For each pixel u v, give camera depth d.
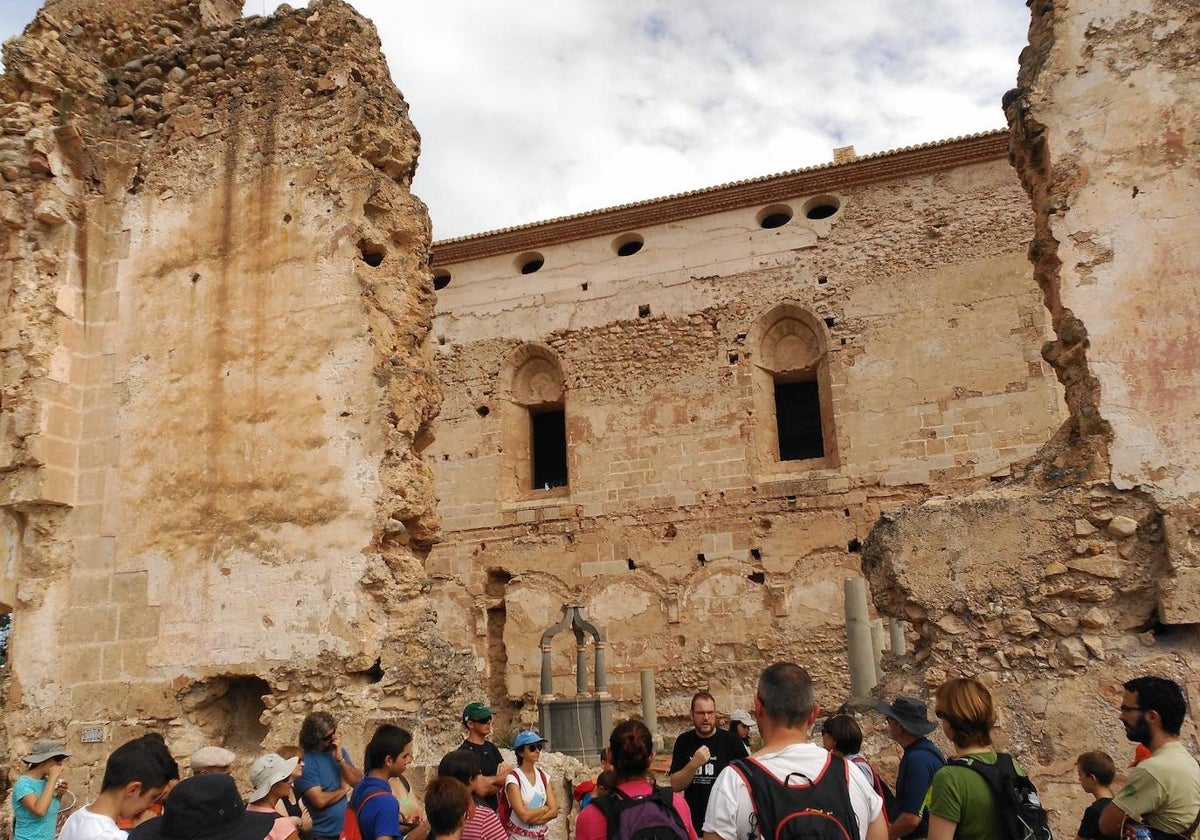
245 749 11.22
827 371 23.61
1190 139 8.55
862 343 23.31
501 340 26.61
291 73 12.82
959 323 22.67
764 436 23.89
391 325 11.88
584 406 25.28
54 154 12.98
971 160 23.52
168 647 11.41
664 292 25.39
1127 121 8.80
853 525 22.27
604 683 18.44
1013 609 8.10
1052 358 8.95
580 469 24.94
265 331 12.02
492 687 24.59
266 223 12.37
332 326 11.70
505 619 24.77
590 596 23.95
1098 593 7.90
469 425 26.30
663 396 24.67
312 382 11.62
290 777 6.53
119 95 13.62
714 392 24.25
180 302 12.51
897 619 8.68
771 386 24.72
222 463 11.77
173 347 12.39
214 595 11.38
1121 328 8.44
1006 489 8.68
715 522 23.41
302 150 12.44
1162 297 8.37
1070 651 7.87
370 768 6.33
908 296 23.22
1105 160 8.81
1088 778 6.45
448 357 26.98
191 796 4.50
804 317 24.20
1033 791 4.66
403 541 11.37
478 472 25.86
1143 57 8.86
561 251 26.78
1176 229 8.45
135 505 12.02
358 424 11.30
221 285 12.37
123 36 13.91
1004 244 22.77
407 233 12.41
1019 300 22.31
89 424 12.49
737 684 22.25
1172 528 7.83
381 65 13.04
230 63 13.20
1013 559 8.20
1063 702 7.78
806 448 25.31
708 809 4.42
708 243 25.39
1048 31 9.34
